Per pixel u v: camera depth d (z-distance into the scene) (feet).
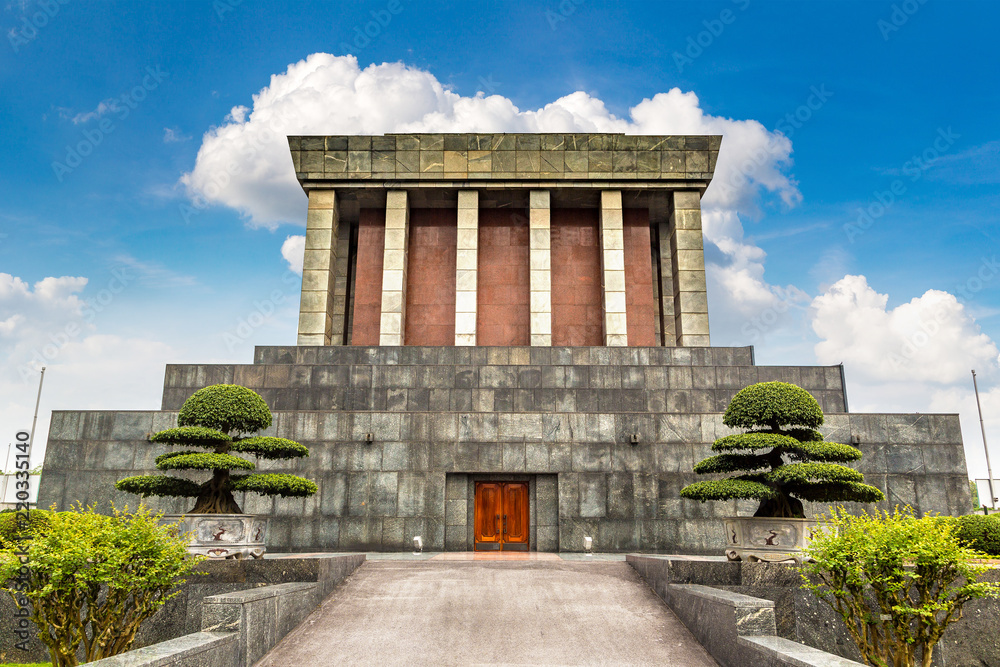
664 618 40.75
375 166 107.14
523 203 110.42
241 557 44.83
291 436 75.51
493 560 54.75
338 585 46.29
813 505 72.59
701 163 107.34
